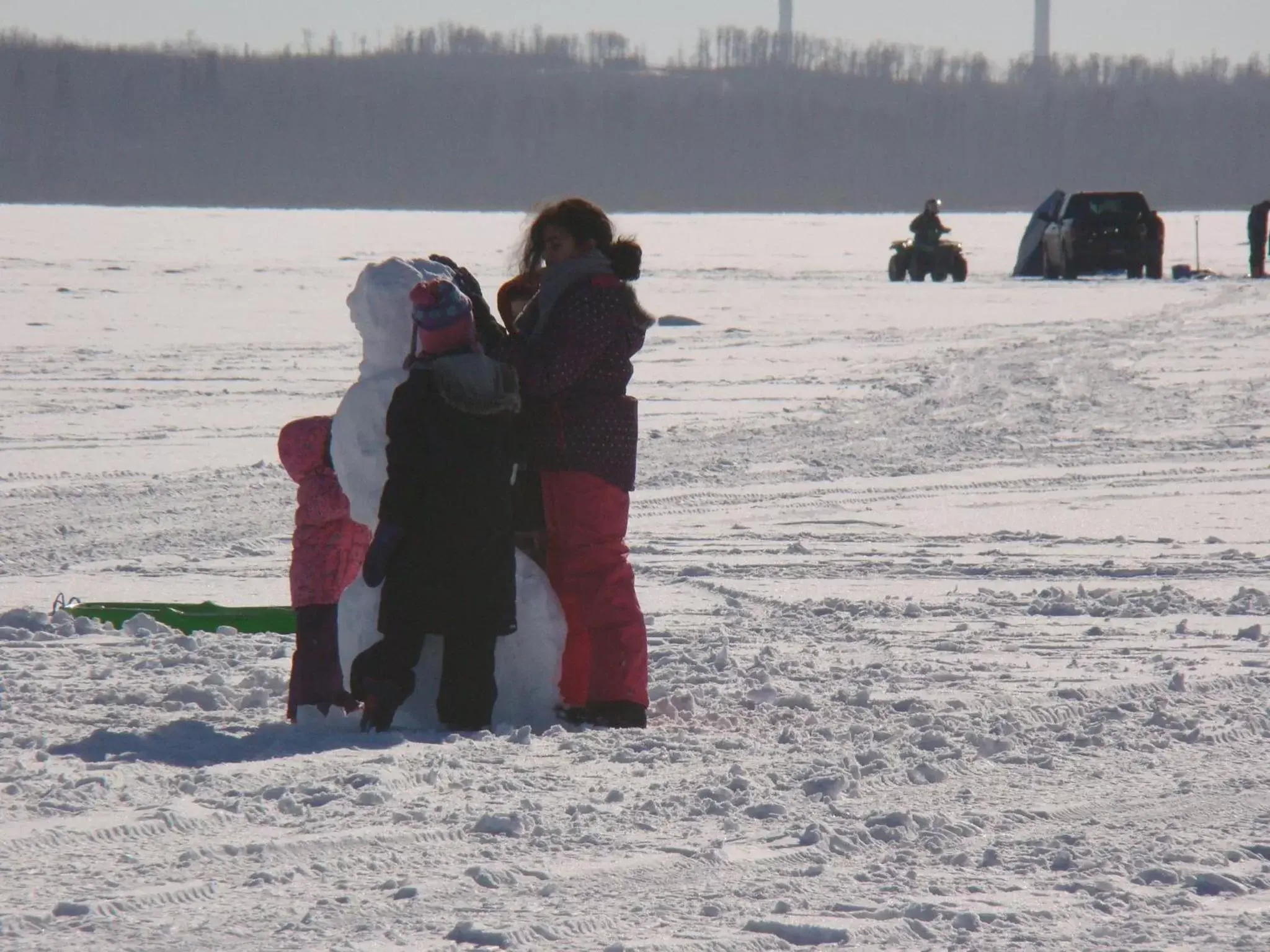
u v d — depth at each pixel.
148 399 69.00
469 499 22.55
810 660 27.62
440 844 17.08
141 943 13.92
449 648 23.00
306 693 23.38
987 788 19.64
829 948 14.12
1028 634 30.03
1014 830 17.89
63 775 19.31
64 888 15.34
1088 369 82.19
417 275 23.97
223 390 72.12
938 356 88.62
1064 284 147.25
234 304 117.88
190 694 24.64
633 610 23.78
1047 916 14.95
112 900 14.90
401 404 22.47
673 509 46.06
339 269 162.38
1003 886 15.84
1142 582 35.62
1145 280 154.75
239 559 38.94
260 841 16.80
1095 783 19.86
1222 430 62.25
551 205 24.09
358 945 13.91
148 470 52.16
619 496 23.92
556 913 14.84
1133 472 52.81
